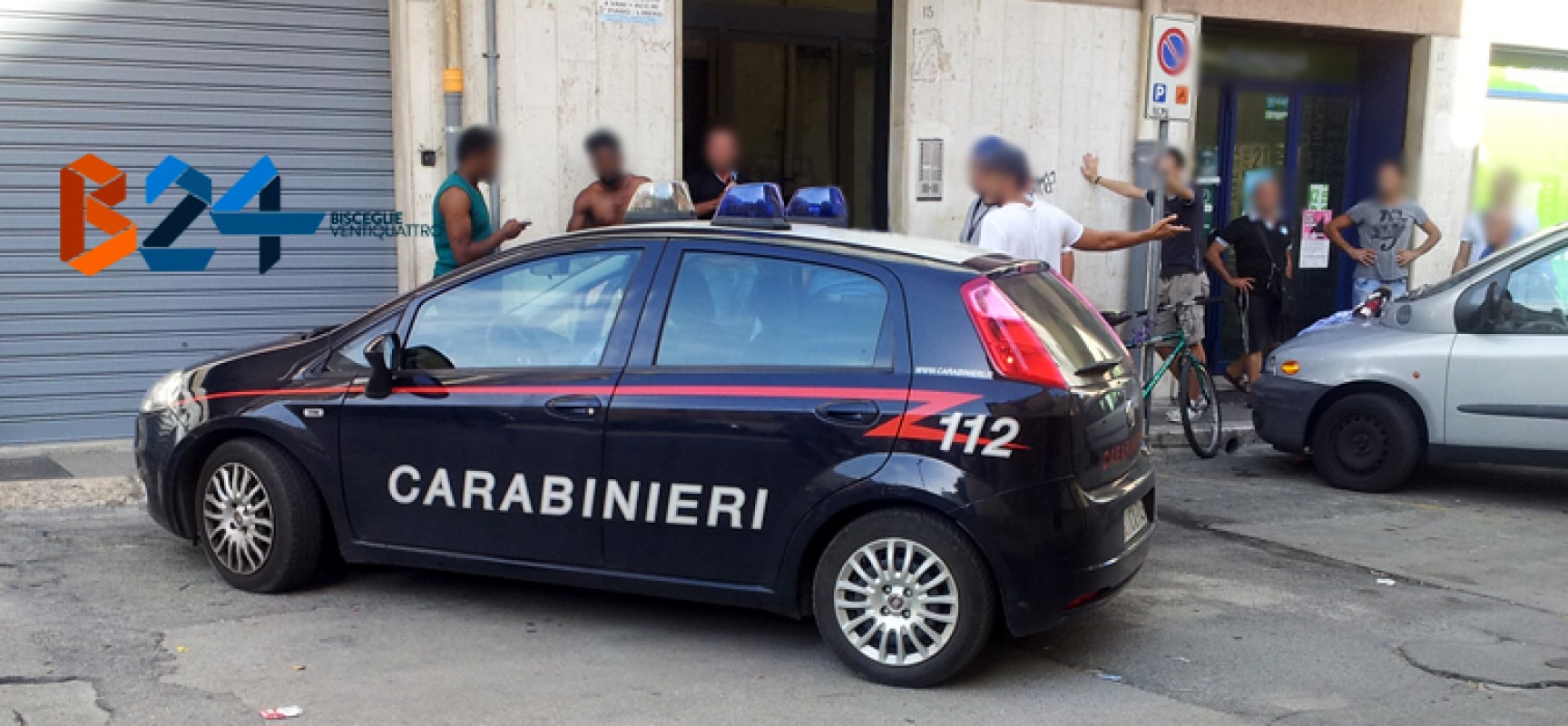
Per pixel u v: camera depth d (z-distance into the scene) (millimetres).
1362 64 12211
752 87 10305
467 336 4988
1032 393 4281
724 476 4512
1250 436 9531
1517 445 7320
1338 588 5773
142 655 4520
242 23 8047
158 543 6000
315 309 8477
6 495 6559
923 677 4398
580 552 4746
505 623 5012
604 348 4766
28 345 7758
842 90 10586
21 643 4605
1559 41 12273
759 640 4902
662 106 8977
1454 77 11844
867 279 4535
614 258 4875
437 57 8305
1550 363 7191
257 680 4328
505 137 8547
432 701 4191
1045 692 4422
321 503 5184
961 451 4270
